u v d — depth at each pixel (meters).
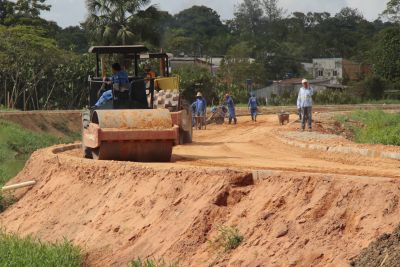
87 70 99.69
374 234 15.16
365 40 182.75
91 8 94.19
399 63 127.69
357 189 16.45
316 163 27.94
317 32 196.75
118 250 21.02
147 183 23.06
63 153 35.34
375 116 61.88
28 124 76.88
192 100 103.56
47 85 100.19
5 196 29.72
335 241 15.69
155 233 20.34
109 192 24.58
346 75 156.25
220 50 183.88
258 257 16.61
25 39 97.44
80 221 24.23
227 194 19.44
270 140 42.59
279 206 17.80
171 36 181.62
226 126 62.91
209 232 18.78
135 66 32.56
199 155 33.22
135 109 29.05
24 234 25.50
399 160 29.53
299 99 45.72
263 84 141.00
